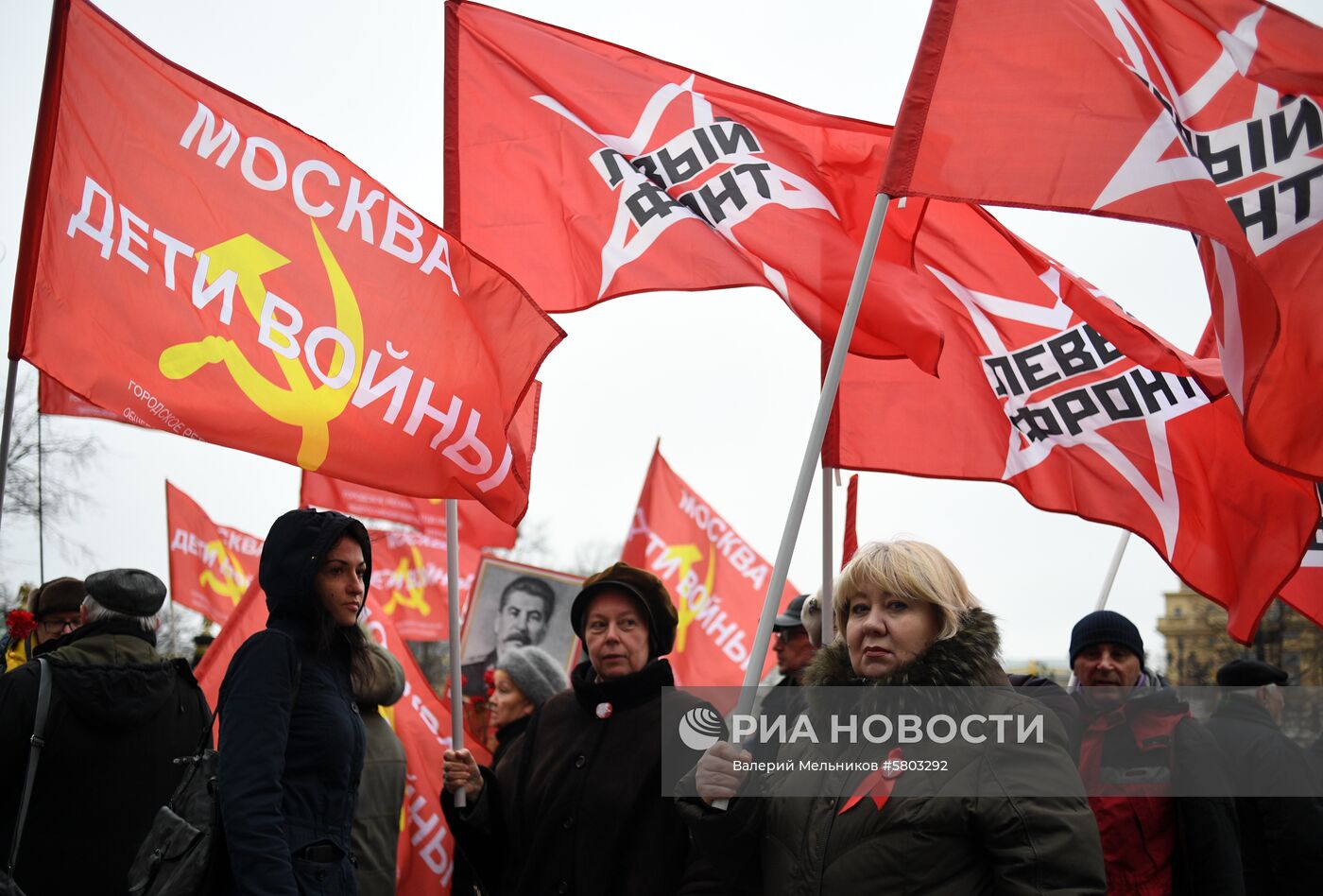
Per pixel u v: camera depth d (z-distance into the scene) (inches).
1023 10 170.4
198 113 180.7
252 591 263.1
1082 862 125.8
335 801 154.3
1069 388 228.4
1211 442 223.8
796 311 198.2
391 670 210.7
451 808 182.2
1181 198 163.6
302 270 183.2
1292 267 168.2
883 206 167.9
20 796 169.8
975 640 137.3
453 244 192.9
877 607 141.4
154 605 186.5
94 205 170.6
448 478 188.9
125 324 169.9
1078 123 167.3
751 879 147.1
